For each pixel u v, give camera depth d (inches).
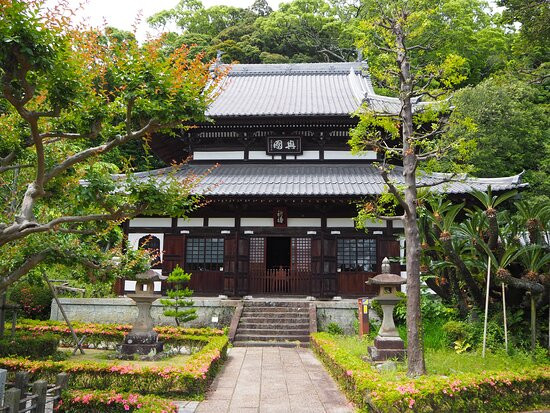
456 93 1142.3
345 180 807.1
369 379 333.1
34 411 272.7
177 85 315.6
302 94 1077.1
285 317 705.0
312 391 394.3
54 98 287.1
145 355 499.8
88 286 780.6
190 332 623.8
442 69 417.7
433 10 443.5
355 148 433.1
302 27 2096.5
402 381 328.5
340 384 404.8
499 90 1111.0
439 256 590.9
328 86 1147.3
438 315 586.9
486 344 500.1
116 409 321.4
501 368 399.9
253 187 775.1
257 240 826.2
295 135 909.2
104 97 337.1
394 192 401.1
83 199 331.3
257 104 979.9
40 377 382.0
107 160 1346.0
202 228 821.2
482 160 1116.5
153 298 527.2
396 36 437.7
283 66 1248.8
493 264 488.1
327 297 783.1
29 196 298.8
